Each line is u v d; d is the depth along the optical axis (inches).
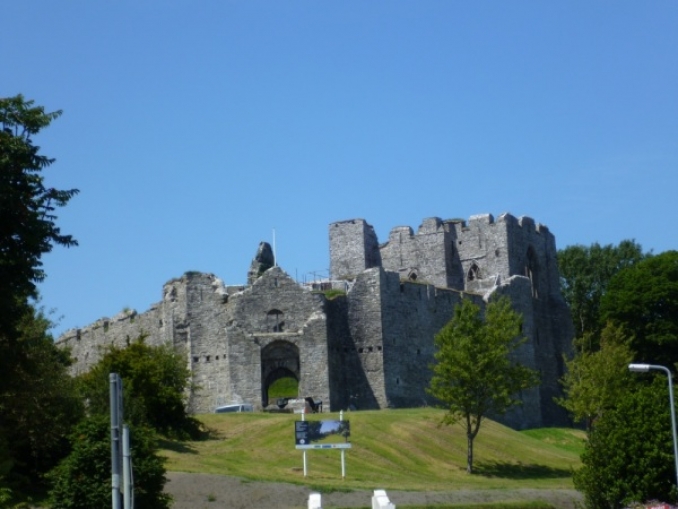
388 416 4133.9
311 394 4569.4
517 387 3814.0
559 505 3102.9
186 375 4079.7
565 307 5772.6
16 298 2253.9
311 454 3651.6
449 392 3742.6
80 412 3097.9
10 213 2158.0
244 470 3339.1
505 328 3900.1
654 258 5629.9
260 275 4975.4
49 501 2620.6
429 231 5610.2
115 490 1667.1
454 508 2942.9
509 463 3818.9
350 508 2910.9
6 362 2278.5
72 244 2236.7
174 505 2918.3
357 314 4751.5
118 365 3868.1
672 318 5497.1
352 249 5659.5
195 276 4798.2
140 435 2652.6
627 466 2763.3
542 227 5797.2
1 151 2144.4
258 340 4608.8
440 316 4948.3
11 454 2659.9
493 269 5516.7
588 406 4212.6
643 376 5162.4
